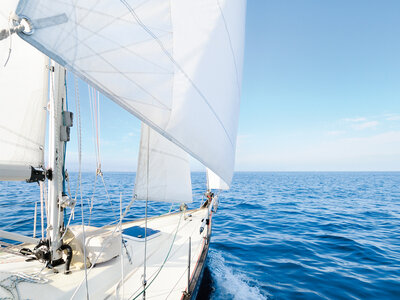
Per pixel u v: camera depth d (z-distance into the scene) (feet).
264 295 12.98
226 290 13.38
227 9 7.18
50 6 2.92
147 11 3.95
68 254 7.22
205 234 13.99
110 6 3.50
